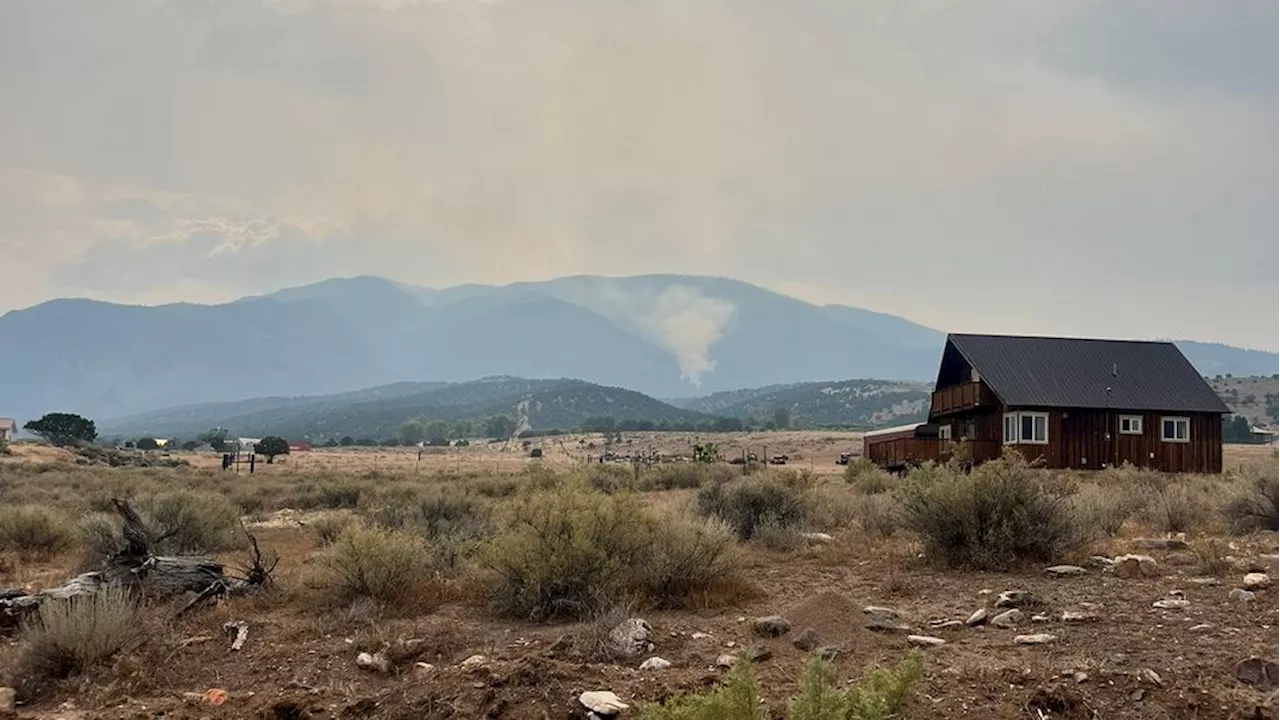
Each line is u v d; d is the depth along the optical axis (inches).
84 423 3567.9
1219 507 658.8
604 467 1617.9
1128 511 690.8
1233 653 285.4
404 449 6801.2
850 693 213.0
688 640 330.0
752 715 197.6
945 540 489.7
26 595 401.1
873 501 748.6
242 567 508.7
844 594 410.6
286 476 1987.0
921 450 1768.0
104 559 510.6
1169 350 1814.7
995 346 1788.9
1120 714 243.0
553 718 253.4
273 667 320.5
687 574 410.9
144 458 3262.8
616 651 309.3
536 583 384.8
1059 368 1752.0
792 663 297.0
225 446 5585.6
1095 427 1692.9
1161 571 435.2
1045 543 474.9
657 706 203.8
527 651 317.1
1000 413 1732.3
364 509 971.3
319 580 426.9
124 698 289.1
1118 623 330.6
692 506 701.9
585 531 408.2
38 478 1568.7
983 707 248.4
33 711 282.2
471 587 434.9
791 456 3730.3
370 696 279.1
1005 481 494.0
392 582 421.7
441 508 732.0
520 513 426.3
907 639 318.3
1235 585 391.5
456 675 284.2
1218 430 1731.1
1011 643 310.2
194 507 677.3
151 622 351.9
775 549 574.6
